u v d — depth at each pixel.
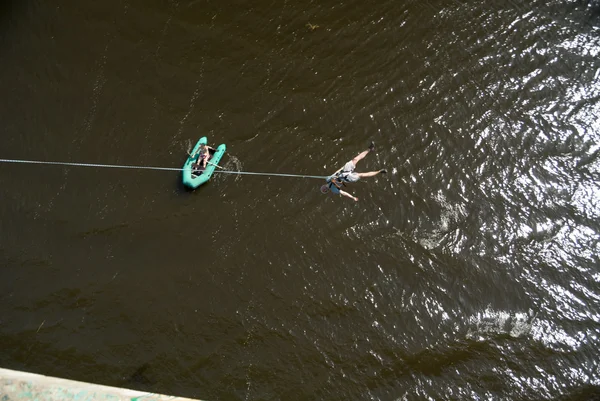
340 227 17.84
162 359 15.97
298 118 19.69
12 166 18.88
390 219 17.94
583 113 19.39
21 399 9.55
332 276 17.08
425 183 18.42
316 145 19.22
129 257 17.53
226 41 21.16
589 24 21.20
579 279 16.83
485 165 18.62
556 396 15.20
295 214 18.08
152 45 21.03
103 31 21.27
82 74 20.50
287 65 20.66
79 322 16.55
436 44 20.86
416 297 16.69
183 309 16.67
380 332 16.20
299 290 16.88
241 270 17.23
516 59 20.47
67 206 18.30
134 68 20.61
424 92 19.92
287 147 19.23
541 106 19.55
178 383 15.61
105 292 16.95
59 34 21.23
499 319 16.30
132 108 19.84
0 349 16.11
